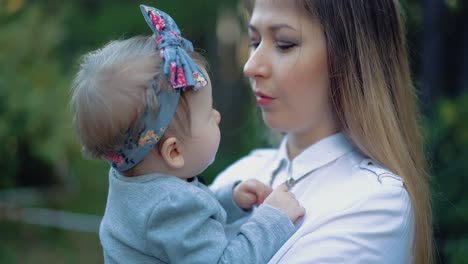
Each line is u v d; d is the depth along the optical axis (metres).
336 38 1.65
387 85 1.74
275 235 1.52
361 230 1.52
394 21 1.76
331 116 1.76
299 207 1.60
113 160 1.57
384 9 1.73
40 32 5.51
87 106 1.52
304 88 1.66
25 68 5.36
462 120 3.45
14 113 5.12
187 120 1.54
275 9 1.66
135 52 1.55
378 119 1.68
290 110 1.69
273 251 1.51
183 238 1.46
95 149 1.56
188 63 1.54
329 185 1.67
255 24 1.71
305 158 1.75
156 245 1.48
